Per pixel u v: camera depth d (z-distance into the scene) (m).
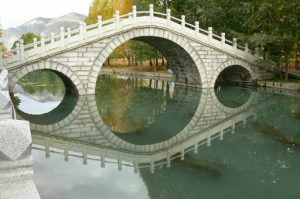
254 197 7.86
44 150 11.69
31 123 16.17
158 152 11.85
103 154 11.55
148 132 14.82
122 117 17.84
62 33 20.94
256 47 28.94
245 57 28.22
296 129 14.58
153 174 9.49
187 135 14.18
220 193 8.09
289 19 24.89
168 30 24.72
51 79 43.66
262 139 13.16
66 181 8.59
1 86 8.70
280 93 25.05
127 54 56.41
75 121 16.81
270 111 18.86
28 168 3.71
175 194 8.02
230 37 31.91
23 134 3.71
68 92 25.98
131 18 23.19
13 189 3.45
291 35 25.02
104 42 22.45
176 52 27.70
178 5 36.41
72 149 12.08
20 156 3.64
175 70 31.81
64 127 15.55
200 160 10.73
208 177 9.21
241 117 17.58
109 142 13.26
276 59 28.58
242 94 25.62
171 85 33.00
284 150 11.72
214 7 30.83
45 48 20.42
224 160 10.75
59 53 20.97
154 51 39.97
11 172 3.61
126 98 24.62
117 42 22.94
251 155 11.18
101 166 10.16
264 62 28.38
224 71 33.41
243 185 8.62
